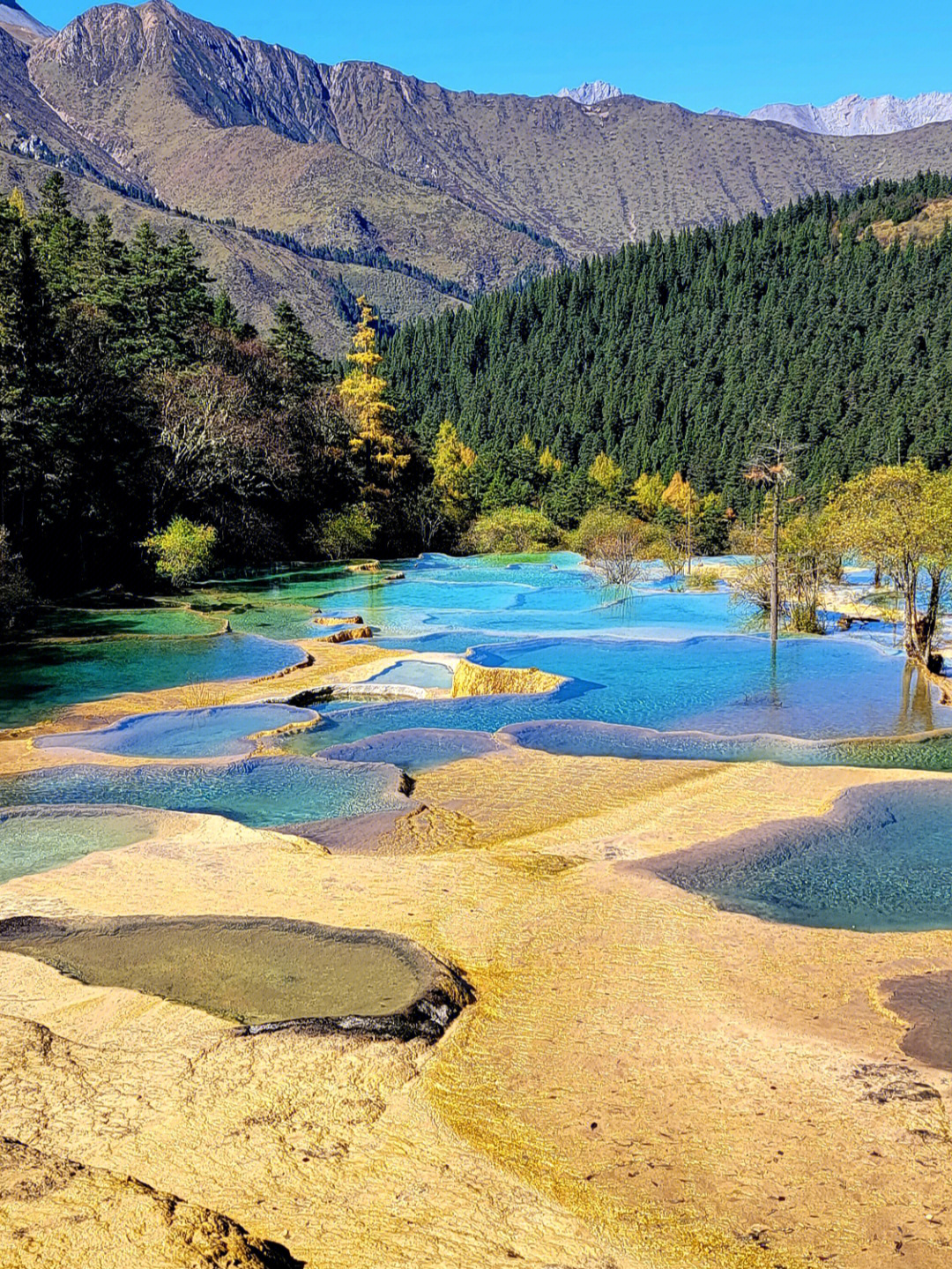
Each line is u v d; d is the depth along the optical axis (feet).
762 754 61.87
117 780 57.31
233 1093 26.32
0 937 36.35
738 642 103.45
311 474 215.31
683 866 43.34
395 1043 28.50
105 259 188.55
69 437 138.41
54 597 133.90
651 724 70.18
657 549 213.87
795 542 111.45
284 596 146.30
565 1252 20.86
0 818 50.78
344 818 50.21
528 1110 25.77
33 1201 21.45
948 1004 31.09
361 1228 21.49
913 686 82.33
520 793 54.49
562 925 37.22
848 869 43.21
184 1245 20.10
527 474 338.95
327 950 35.04
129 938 36.17
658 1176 23.17
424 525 256.52
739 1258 20.63
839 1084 26.66
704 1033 29.53
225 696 79.00
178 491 168.25
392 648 101.19
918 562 89.92
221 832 47.98
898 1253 20.61
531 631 111.86
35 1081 26.63
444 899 39.65
